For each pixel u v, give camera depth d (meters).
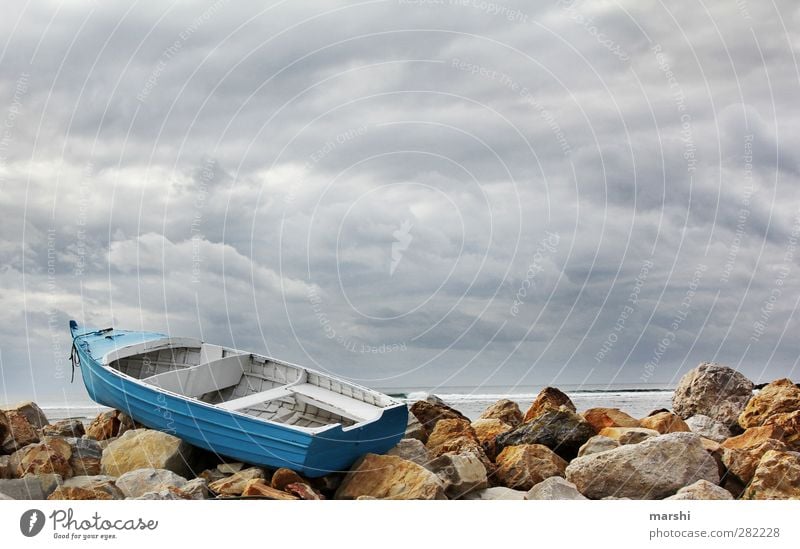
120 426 19.62
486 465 17.00
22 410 20.28
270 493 14.77
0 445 16.89
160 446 16.62
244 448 16.03
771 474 15.43
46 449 15.95
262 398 17.50
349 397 17.91
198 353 20.75
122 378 18.25
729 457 16.48
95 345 21.16
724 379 21.47
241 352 20.20
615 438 17.95
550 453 17.11
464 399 35.62
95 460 16.58
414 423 19.17
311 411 17.95
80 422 20.78
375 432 15.93
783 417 18.11
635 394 32.03
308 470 15.24
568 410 18.81
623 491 15.64
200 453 17.25
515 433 18.58
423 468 15.30
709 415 20.92
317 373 18.66
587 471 15.97
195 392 19.08
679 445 15.94
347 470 15.88
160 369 20.98
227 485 15.34
